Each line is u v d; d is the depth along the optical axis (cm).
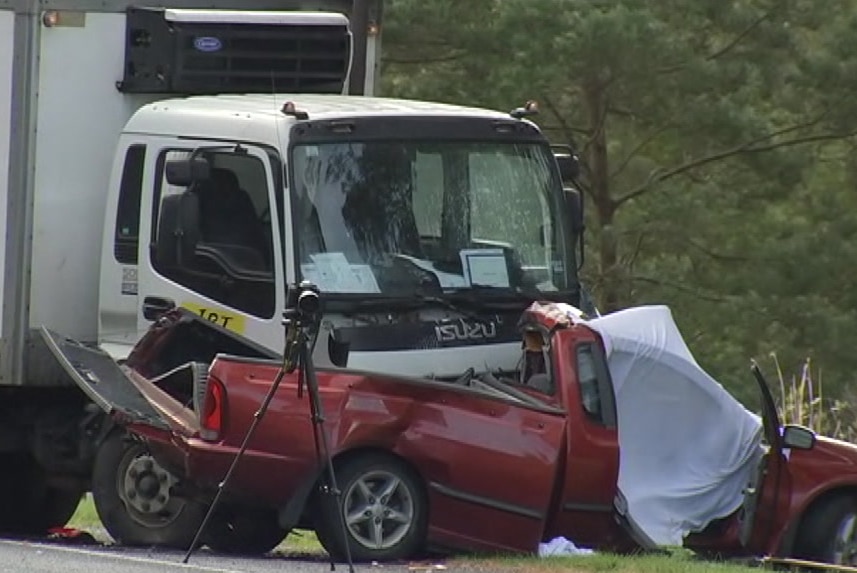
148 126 5306
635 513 4797
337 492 4559
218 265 5028
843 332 11488
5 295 5394
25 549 4806
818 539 4894
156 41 5566
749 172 12062
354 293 4912
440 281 5031
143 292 5250
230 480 4688
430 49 11625
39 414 5609
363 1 6006
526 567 4444
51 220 5456
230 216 5041
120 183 5359
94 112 5525
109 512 5162
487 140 5206
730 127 11450
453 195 5122
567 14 10919
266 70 5734
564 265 5278
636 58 10994
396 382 4688
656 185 12162
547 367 4838
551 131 11875
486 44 11250
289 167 4909
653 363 4859
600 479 4747
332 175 4969
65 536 6069
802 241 11756
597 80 11338
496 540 4731
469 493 4703
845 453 4903
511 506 4712
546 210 5275
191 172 5009
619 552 4825
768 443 4919
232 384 4694
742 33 11612
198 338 5112
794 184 11962
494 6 11244
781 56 11619
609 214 12069
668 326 4956
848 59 11519
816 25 11681
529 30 11025
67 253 5478
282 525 4662
